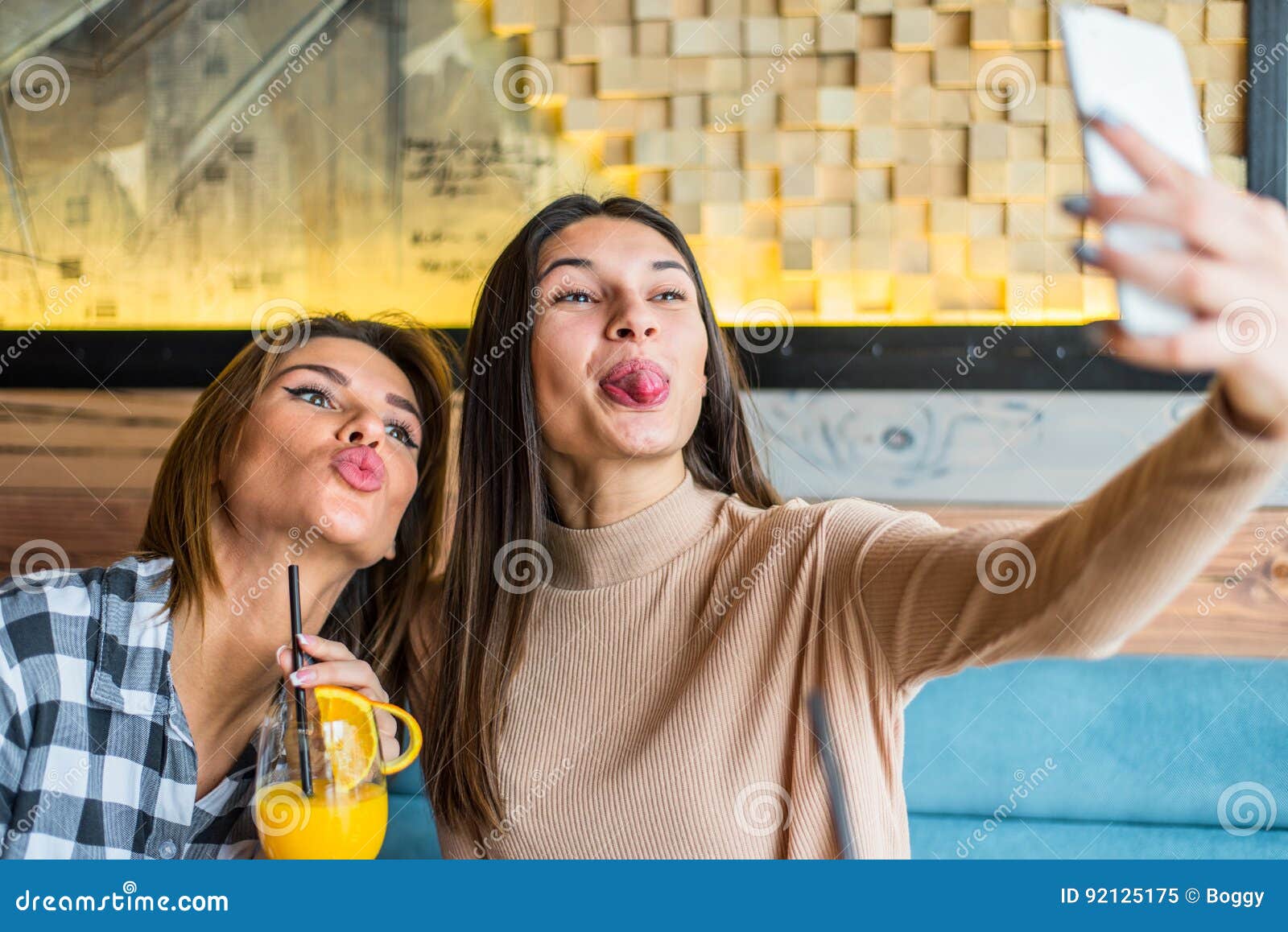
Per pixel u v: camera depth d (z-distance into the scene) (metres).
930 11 1.48
